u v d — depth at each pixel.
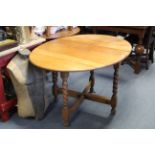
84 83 3.09
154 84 3.03
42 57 2.06
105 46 2.30
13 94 2.48
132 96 2.76
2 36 2.40
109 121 2.36
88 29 3.79
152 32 3.24
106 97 2.57
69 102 2.66
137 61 3.25
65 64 1.90
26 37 2.44
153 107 2.55
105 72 3.35
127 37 3.46
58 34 3.02
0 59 2.16
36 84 2.26
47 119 2.41
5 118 2.38
